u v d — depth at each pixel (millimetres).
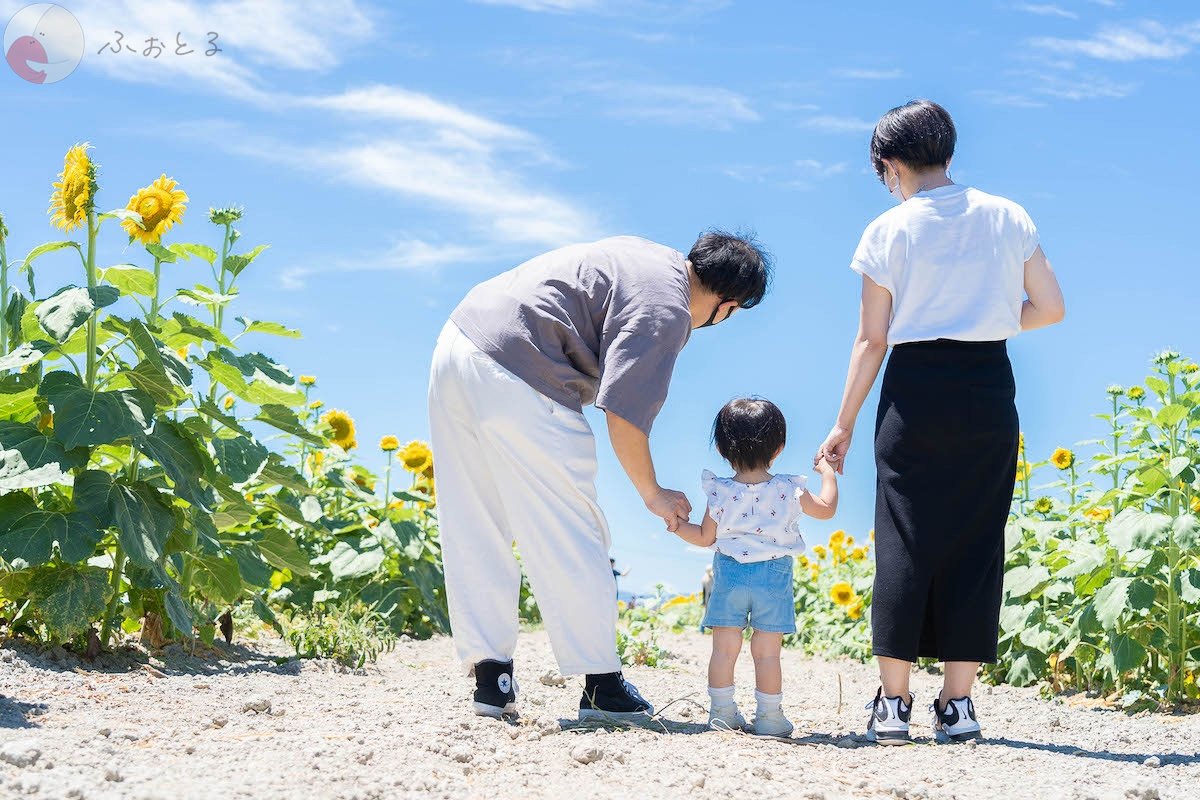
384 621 6305
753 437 3512
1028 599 5637
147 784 2100
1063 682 5133
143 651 4176
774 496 3500
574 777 2502
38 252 3861
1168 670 4547
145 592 4336
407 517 6945
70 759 2277
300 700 3543
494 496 3305
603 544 3264
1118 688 4730
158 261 4234
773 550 3461
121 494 3785
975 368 3316
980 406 3285
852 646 7188
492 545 3291
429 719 3129
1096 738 3648
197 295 4547
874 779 2639
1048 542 5551
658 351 3084
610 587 3230
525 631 7426
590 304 3191
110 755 2381
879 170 3631
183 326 4145
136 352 3988
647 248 3336
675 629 8805
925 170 3502
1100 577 4906
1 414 3951
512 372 3160
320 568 6512
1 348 3979
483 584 3260
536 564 3193
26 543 3529
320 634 4941
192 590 4629
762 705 3428
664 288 3170
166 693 3428
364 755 2496
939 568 3299
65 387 3707
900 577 3311
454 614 3270
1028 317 3434
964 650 3289
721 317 3426
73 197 3756
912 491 3318
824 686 5527
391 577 6699
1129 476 4973
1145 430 4656
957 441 3281
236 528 5191
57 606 3715
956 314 3324
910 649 3283
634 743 2906
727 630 3479
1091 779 2732
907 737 3266
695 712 3961
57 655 3758
